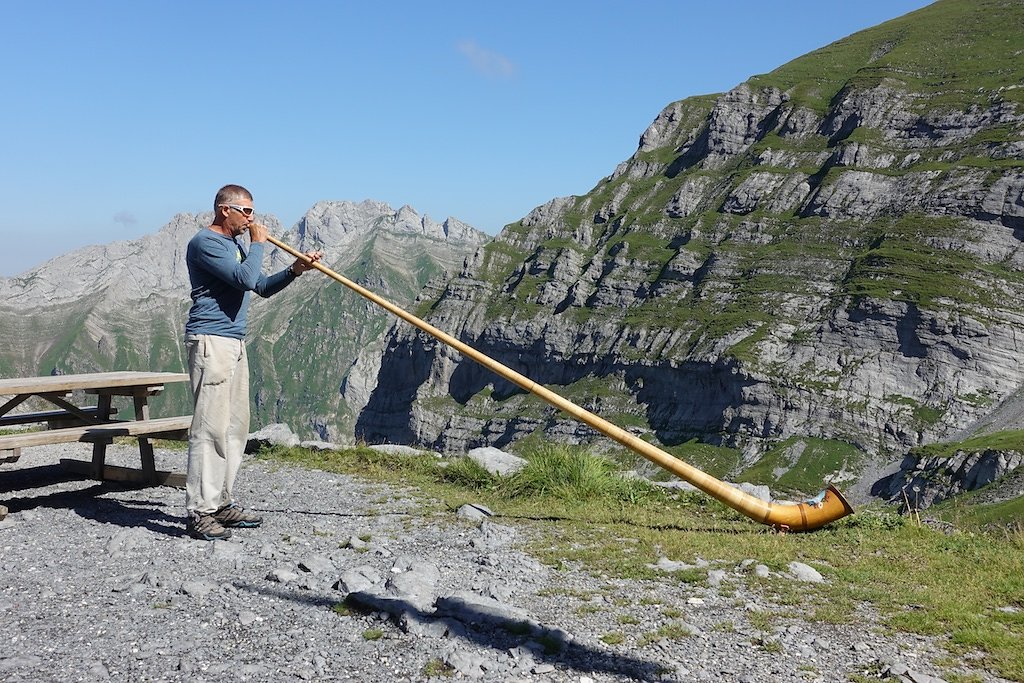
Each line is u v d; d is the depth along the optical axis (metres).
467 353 7.60
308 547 7.44
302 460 12.80
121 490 9.82
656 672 4.84
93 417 10.98
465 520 8.97
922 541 8.72
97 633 5.16
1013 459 108.12
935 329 150.50
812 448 145.25
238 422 7.90
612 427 7.10
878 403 147.62
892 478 127.44
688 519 9.75
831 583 7.02
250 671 4.59
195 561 6.79
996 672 5.10
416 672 4.68
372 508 9.52
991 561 7.87
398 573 6.32
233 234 7.70
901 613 6.17
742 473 145.12
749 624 5.81
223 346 7.54
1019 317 149.75
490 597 6.00
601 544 8.03
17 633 5.15
